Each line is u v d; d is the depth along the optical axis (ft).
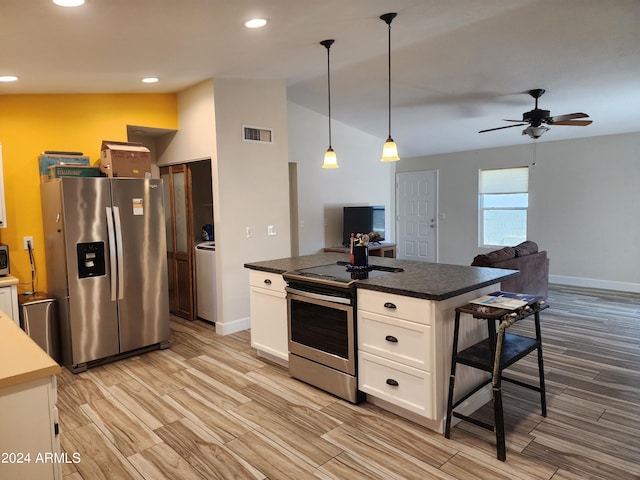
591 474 7.09
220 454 7.89
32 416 4.80
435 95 17.80
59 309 12.33
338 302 9.52
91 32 8.58
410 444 8.08
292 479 7.13
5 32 8.05
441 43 12.51
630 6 10.32
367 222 23.27
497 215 25.41
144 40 9.54
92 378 11.49
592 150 21.76
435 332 7.98
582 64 13.92
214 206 14.85
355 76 15.79
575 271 22.62
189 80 14.28
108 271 12.34
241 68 13.56
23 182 13.21
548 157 23.17
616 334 14.37
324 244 22.77
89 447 8.18
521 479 7.00
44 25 7.93
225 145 14.69
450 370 8.45
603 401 9.66
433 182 27.89
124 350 12.75
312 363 10.52
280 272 11.20
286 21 9.64
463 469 7.29
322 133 22.17
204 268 16.03
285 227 16.53
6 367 4.79
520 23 11.19
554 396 9.93
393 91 17.53
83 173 12.78
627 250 21.07
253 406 9.71
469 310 7.70
